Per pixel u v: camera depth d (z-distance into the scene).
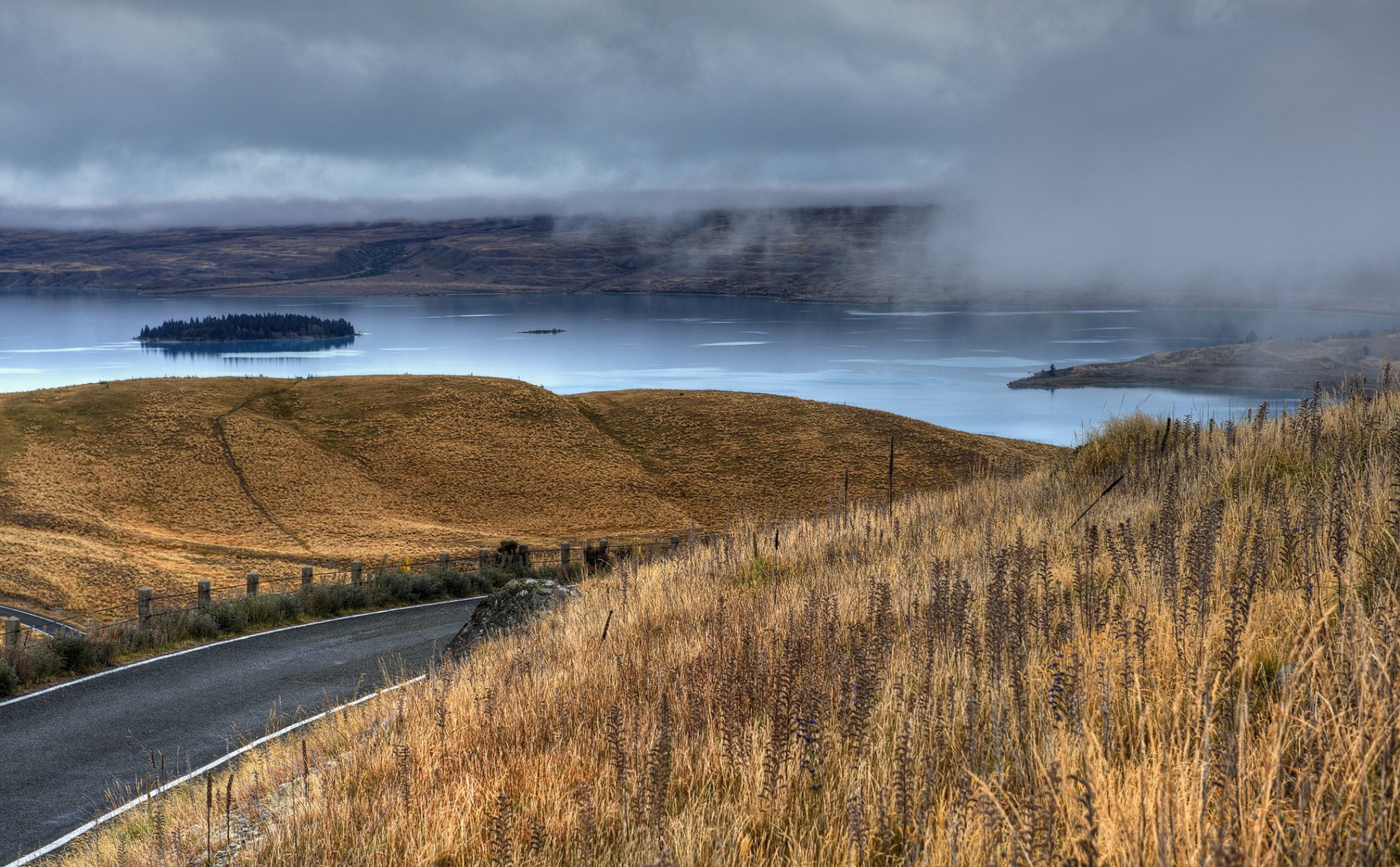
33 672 14.35
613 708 5.24
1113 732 3.83
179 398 101.62
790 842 3.77
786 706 4.71
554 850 4.28
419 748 6.22
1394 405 7.98
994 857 2.95
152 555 61.16
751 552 11.35
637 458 96.88
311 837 5.13
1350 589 4.13
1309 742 3.10
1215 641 4.21
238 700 13.09
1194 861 2.61
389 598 23.62
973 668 4.85
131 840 6.99
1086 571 5.84
